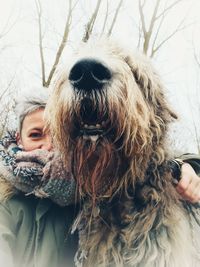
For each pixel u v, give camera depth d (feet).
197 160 1.15
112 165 0.96
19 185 1.08
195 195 1.04
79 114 0.93
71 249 1.08
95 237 1.01
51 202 1.10
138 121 0.95
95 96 0.91
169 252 0.97
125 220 1.00
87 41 1.06
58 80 0.97
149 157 1.00
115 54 1.03
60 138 0.97
